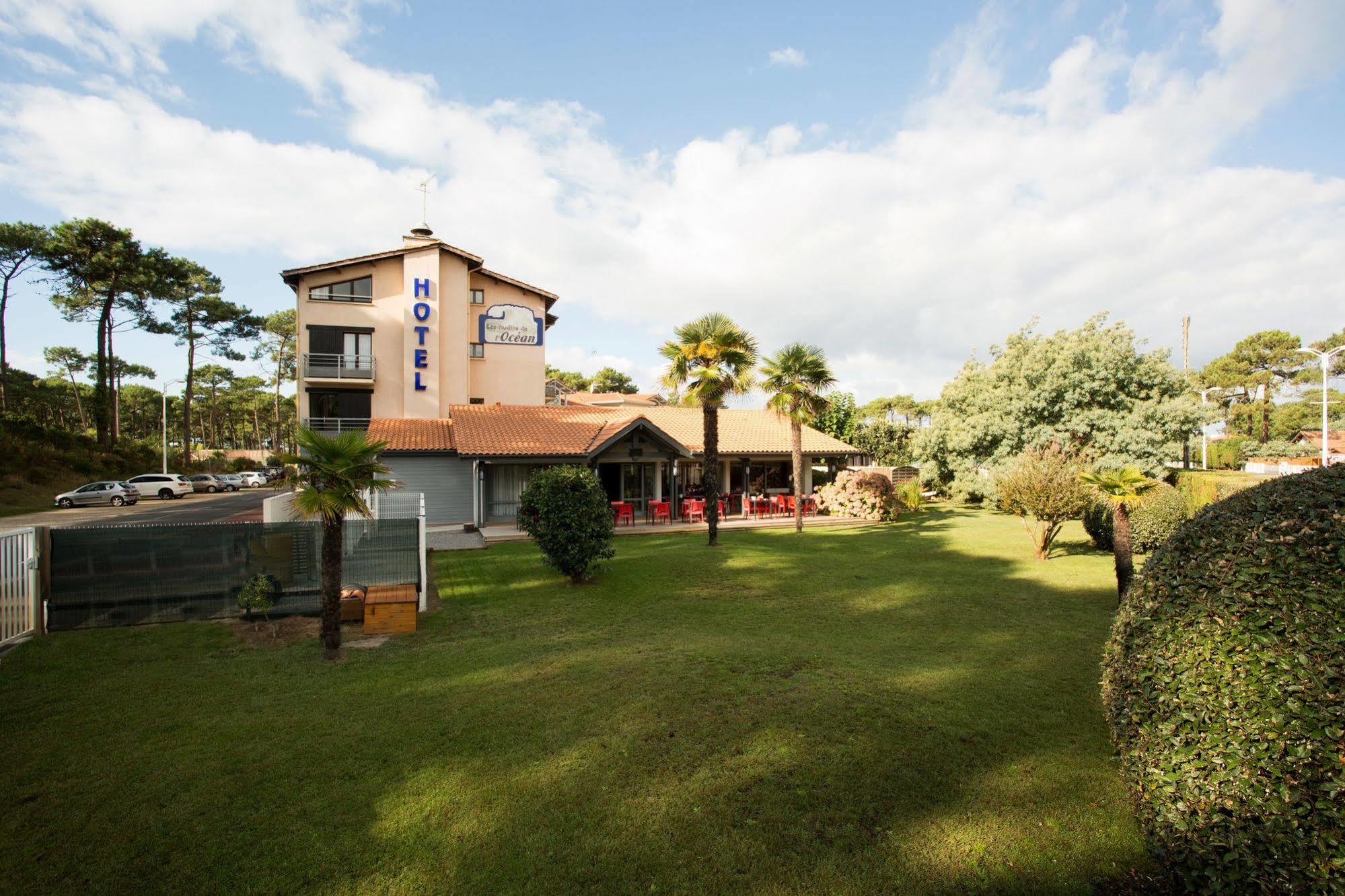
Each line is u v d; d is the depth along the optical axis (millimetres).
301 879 3645
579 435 23906
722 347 17359
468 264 36031
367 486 7871
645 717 5781
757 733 5453
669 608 10305
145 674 7051
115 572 9008
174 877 3658
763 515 25625
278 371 67250
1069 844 3947
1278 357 54750
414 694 6441
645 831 4082
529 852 3879
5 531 8109
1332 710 2738
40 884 3602
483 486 22344
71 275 42375
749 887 3564
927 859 3805
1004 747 5238
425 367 33906
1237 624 3178
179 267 45625
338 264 33625
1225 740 3010
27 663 7430
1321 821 2672
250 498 39938
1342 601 2955
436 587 11922
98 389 45875
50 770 4871
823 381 20203
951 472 30922
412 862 3793
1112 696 4000
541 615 9812
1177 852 3160
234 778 4758
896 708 5984
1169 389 25641
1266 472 41438
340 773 4824
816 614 9953
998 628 9164
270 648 8016
